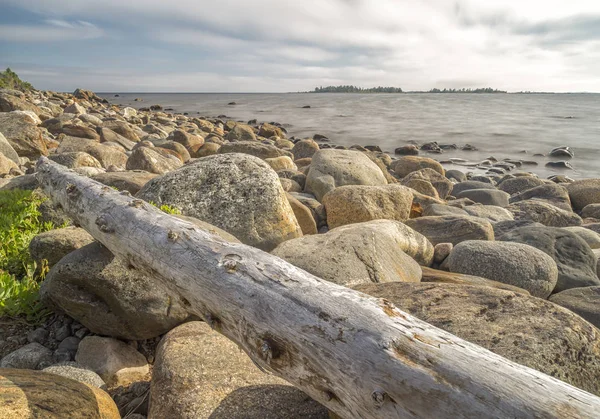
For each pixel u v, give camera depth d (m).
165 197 5.54
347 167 9.80
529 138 31.59
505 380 1.39
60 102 36.31
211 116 51.75
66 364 3.08
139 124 28.11
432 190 11.26
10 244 4.65
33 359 3.13
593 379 2.35
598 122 45.03
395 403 1.48
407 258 5.08
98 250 3.53
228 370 2.61
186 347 2.80
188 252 2.52
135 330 3.45
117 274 3.35
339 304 1.81
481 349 1.58
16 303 3.59
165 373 2.57
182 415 2.28
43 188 5.09
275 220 5.61
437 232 7.11
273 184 5.75
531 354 2.32
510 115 56.12
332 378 1.67
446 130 36.84
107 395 2.46
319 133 34.16
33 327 3.57
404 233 6.09
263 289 2.02
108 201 3.58
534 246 6.16
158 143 16.47
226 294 2.14
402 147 24.89
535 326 2.54
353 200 7.35
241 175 5.76
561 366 2.30
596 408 1.28
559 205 11.10
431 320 2.72
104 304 3.39
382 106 80.62
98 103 49.91
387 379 1.50
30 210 5.37
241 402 2.35
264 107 76.06
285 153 15.73
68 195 4.16
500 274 5.28
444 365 1.47
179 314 3.53
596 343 2.46
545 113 60.78
